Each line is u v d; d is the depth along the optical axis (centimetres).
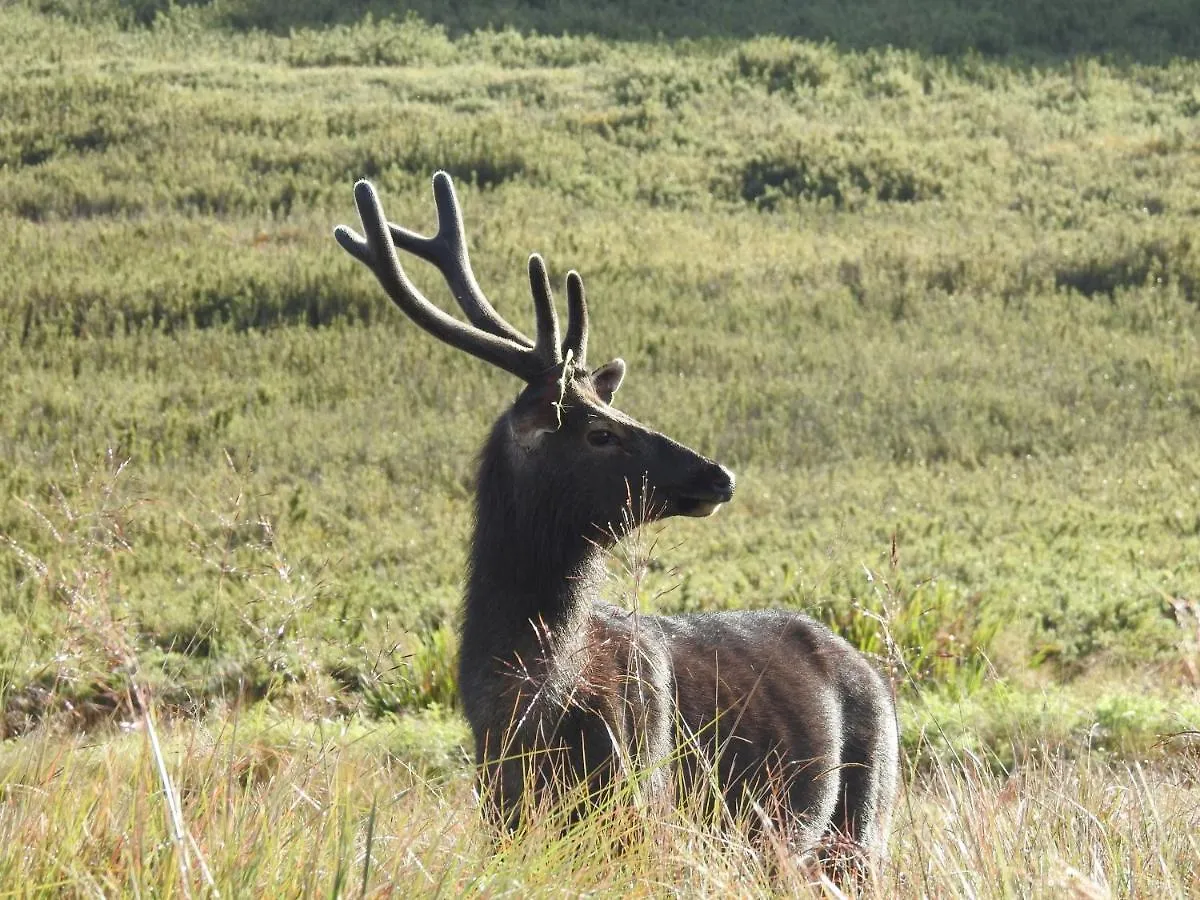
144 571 2673
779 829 1053
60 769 903
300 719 1141
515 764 1030
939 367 4569
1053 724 1911
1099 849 953
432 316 1142
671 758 1004
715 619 1204
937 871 919
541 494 1079
